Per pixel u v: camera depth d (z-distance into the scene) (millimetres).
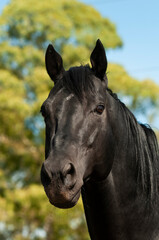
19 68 19391
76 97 4137
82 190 4562
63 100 4145
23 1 19750
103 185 4379
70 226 16891
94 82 4293
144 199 4504
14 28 19781
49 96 4285
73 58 18141
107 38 20250
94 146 4180
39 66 18578
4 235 18719
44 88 17875
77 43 19359
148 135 4797
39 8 19297
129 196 4445
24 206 16812
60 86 4281
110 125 4398
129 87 17797
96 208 4449
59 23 19094
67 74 4328
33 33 19391
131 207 4438
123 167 4461
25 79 18562
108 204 4398
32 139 18547
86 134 4102
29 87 18531
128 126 4609
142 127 4914
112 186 4398
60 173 3764
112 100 4547
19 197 16094
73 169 3857
